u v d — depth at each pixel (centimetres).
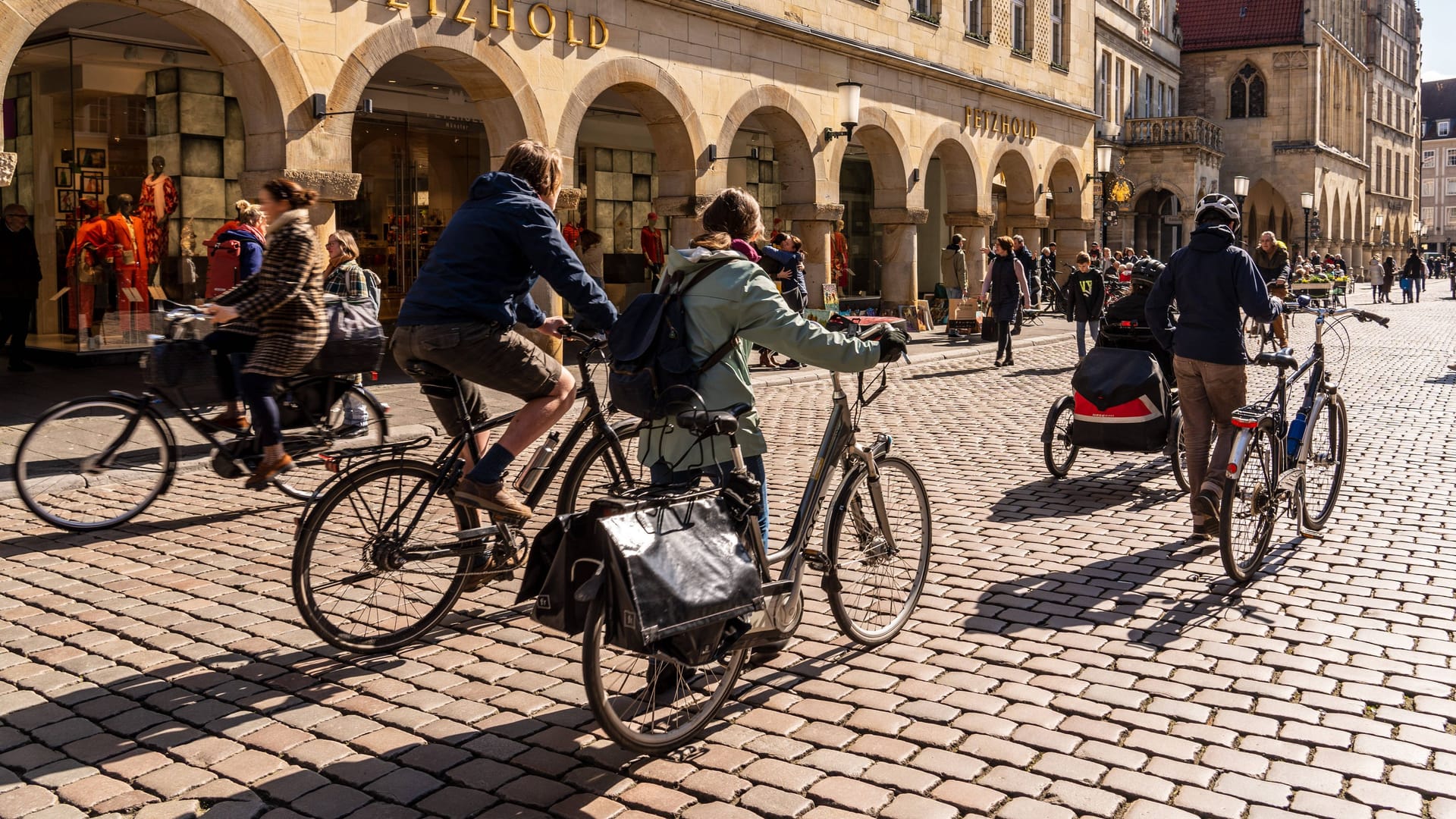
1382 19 7212
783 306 423
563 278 473
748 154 2655
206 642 511
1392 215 7712
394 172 1983
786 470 896
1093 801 364
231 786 378
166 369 667
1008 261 1747
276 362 634
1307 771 383
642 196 2420
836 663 481
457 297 471
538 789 375
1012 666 479
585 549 379
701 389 427
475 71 1438
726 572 383
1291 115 5350
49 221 1527
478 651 500
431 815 359
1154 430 820
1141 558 643
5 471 838
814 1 1984
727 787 374
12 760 397
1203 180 4350
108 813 360
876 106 2158
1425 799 365
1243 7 5456
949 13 2397
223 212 1641
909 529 518
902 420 1177
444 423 516
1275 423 597
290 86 1229
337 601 484
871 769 386
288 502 784
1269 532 611
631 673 401
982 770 386
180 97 1582
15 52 1035
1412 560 632
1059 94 2906
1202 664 480
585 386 543
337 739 412
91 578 608
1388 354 1894
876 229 3198
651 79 1656
